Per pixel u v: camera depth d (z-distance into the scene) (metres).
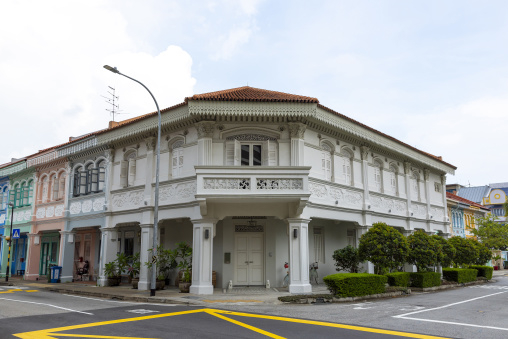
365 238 18.62
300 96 19.95
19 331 9.48
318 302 15.07
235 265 20.02
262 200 16.94
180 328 9.84
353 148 22.55
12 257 32.31
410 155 26.52
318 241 22.86
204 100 17.59
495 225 41.84
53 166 28.09
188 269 18.45
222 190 16.47
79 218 24.91
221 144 18.62
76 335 8.98
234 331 9.50
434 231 29.52
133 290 19.50
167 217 19.75
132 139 22.23
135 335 9.00
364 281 16.42
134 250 25.00
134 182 21.95
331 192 20.36
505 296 18.27
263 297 16.08
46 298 16.83
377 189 24.06
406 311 13.05
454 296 18.22
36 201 29.02
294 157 18.47
